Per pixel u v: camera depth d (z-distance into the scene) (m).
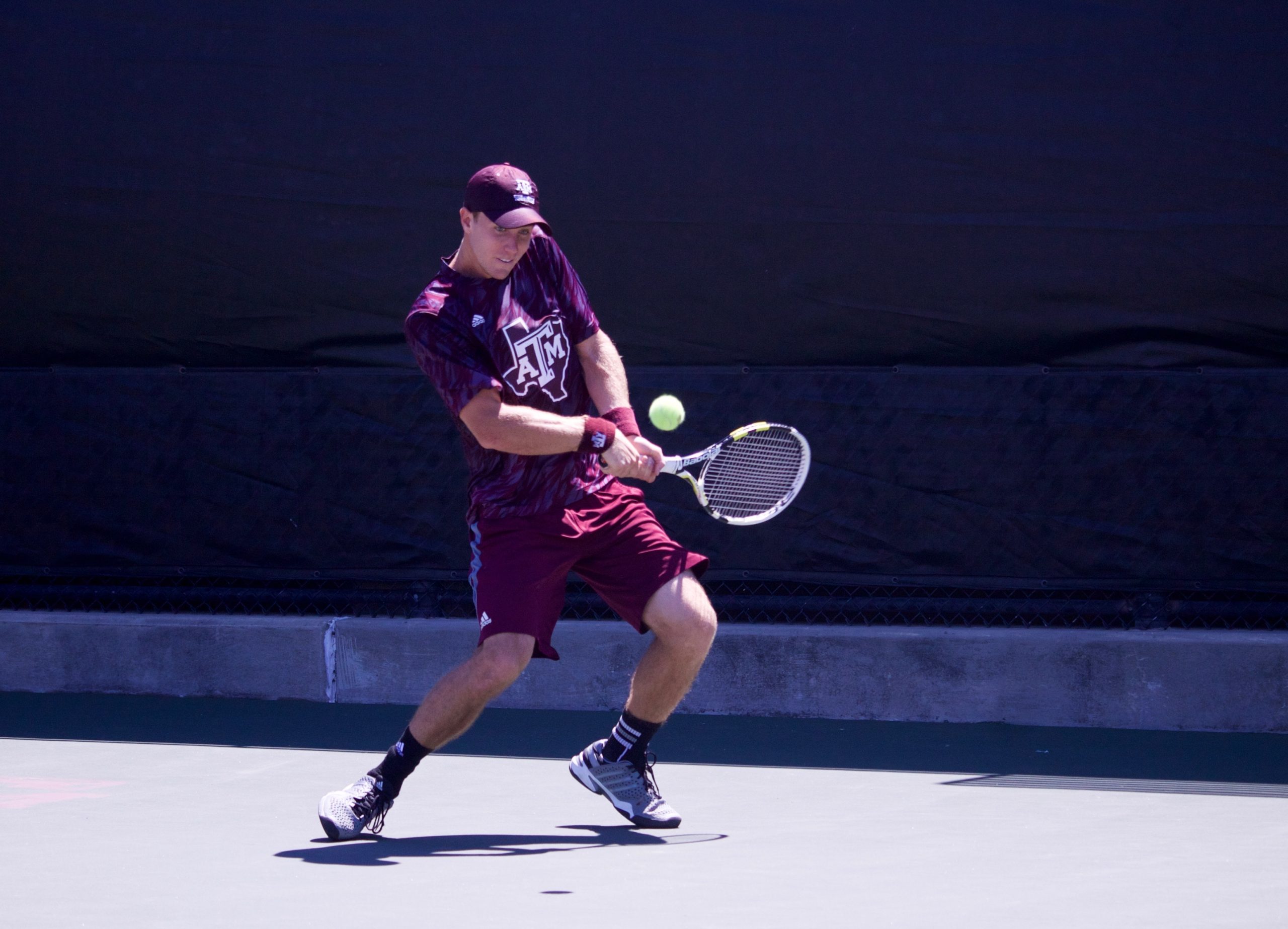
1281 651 17.77
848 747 17.00
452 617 20.30
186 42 19.88
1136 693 18.14
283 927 9.57
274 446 20.30
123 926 9.63
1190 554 18.45
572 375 12.69
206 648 20.23
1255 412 18.30
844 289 18.95
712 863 11.54
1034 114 18.42
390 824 13.17
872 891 10.57
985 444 18.86
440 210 19.58
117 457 20.64
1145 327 18.48
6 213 20.36
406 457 20.00
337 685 19.91
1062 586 18.75
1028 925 9.62
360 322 19.95
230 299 20.14
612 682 19.31
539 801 14.23
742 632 19.09
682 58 18.95
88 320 20.48
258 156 19.83
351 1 19.56
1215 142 18.16
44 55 20.14
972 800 14.24
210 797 14.32
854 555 19.14
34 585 20.91
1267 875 11.11
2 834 12.62
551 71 19.19
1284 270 18.08
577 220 19.27
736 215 19.00
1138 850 12.01
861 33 18.64
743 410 19.30
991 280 18.64
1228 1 18.06
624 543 12.56
